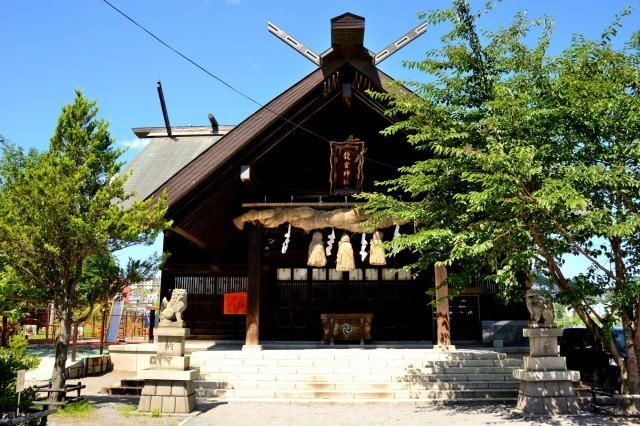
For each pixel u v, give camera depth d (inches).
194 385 506.0
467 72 437.7
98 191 405.7
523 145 378.6
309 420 394.6
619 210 371.2
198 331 773.9
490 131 406.3
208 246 757.9
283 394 488.1
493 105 369.7
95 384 577.9
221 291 782.5
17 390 267.1
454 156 411.5
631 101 359.3
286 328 779.4
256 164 640.4
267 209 636.1
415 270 780.0
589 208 367.6
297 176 665.0
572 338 627.8
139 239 429.4
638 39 404.5
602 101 351.6
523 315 737.0
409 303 776.9
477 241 370.6
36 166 421.7
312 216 617.6
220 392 491.8
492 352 558.3
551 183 331.9
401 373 522.9
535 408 406.3
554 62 404.2
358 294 784.3
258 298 614.2
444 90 434.0
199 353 563.5
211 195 602.9
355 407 452.8
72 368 613.3
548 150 380.8
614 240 392.2
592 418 388.2
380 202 451.5
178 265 776.9
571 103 372.2
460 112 425.1
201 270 775.7
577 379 412.2
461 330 740.7
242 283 780.0
